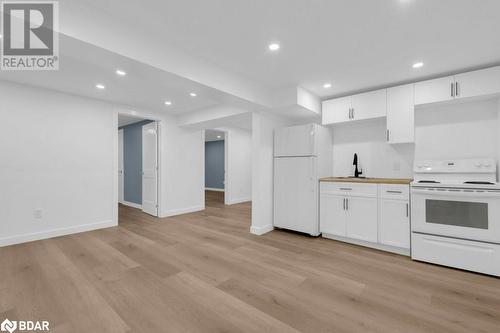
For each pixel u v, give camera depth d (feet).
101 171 13.24
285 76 9.85
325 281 7.17
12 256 9.01
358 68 9.05
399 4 5.51
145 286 6.84
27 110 10.82
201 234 12.08
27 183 10.82
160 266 8.21
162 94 12.15
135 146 19.61
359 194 10.32
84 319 5.36
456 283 7.00
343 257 9.05
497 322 5.26
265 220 12.48
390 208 9.50
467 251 7.77
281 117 13.43
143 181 17.97
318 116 13.24
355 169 12.07
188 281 7.15
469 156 9.56
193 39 7.09
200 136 18.85
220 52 7.86
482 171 9.04
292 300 6.15
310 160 11.51
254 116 12.30
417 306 5.88
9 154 10.36
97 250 9.73
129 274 7.59
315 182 11.44
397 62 8.52
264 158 12.39
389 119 10.34
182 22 6.27
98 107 13.14
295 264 8.41
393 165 11.29
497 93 8.34
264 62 8.58
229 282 7.10
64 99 11.91
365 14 5.89
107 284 6.93
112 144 13.69
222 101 10.21
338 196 10.95
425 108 10.51
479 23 6.18
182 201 17.43
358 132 12.32
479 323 5.23
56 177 11.66
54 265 8.22
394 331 4.99
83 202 12.55
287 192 12.30
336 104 11.85
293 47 7.55
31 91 10.91
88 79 10.06
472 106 9.52
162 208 16.12
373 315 5.53
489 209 7.45
